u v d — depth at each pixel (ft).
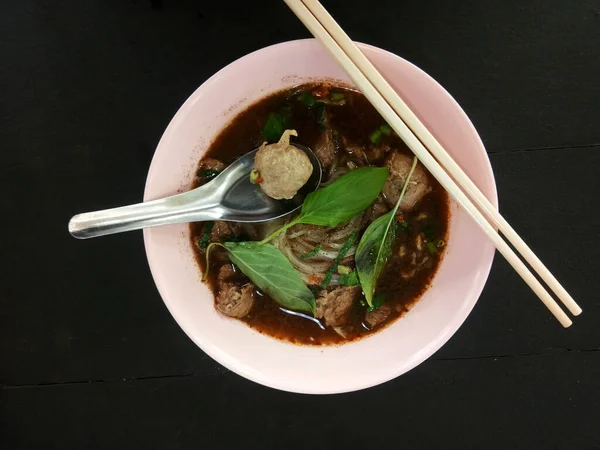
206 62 1.00
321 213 0.84
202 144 0.90
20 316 1.05
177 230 0.91
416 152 0.79
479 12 1.01
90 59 1.01
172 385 1.06
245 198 0.91
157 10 1.00
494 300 1.04
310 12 0.78
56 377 1.06
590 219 1.03
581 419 1.05
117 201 1.02
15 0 1.01
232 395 1.06
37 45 1.01
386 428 1.06
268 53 0.84
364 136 0.94
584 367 1.04
